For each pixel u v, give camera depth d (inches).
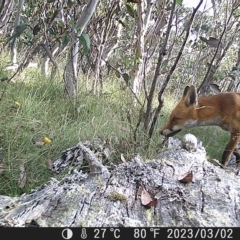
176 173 31.3
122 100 60.7
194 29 88.9
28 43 61.4
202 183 29.3
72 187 28.2
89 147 39.0
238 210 25.6
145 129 43.9
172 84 97.0
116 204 25.9
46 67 72.0
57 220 23.9
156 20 66.3
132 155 39.3
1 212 25.3
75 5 62.9
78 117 48.5
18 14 59.6
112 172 30.9
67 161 37.0
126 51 80.5
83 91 62.7
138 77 63.2
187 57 96.5
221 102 48.0
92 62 68.2
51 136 42.2
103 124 46.1
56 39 56.5
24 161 36.7
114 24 72.6
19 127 41.9
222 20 87.8
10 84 55.2
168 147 40.6
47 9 63.8
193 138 38.2
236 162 50.7
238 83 72.8
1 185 34.3
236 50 91.9
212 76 63.2
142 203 25.9
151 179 29.5
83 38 43.9
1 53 77.3
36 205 25.9
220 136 59.1
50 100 53.9
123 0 60.9
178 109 48.4
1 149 38.2
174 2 39.2
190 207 25.5
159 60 42.1
